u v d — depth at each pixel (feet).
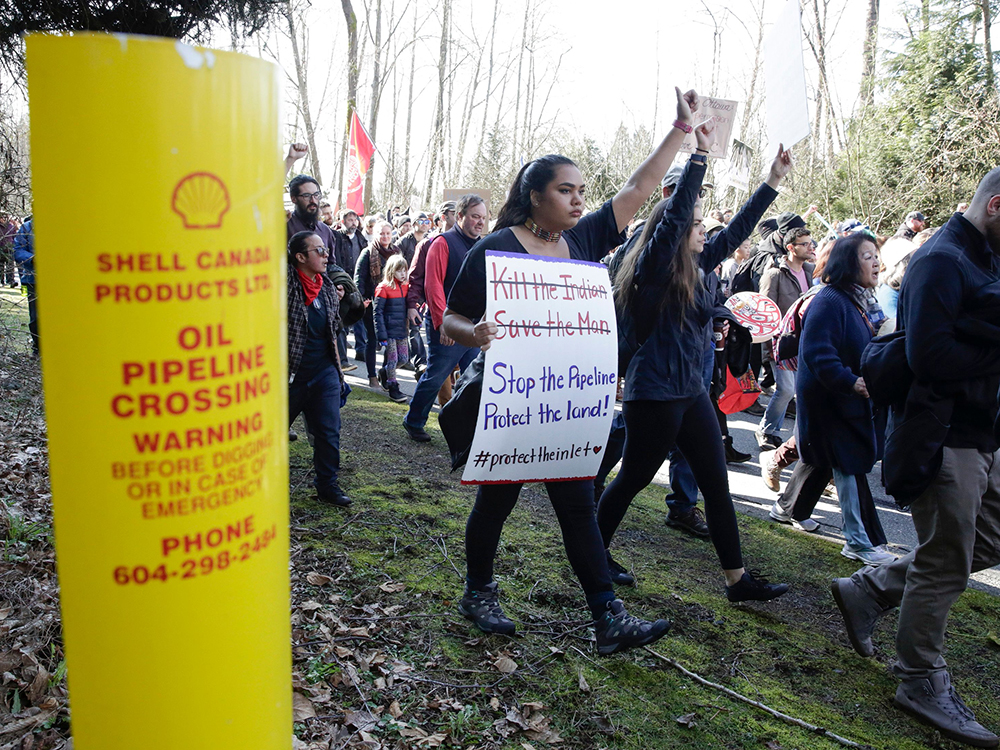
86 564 4.29
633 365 12.33
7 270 19.19
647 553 15.34
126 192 3.94
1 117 16.29
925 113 51.90
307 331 15.26
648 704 10.12
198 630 4.47
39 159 3.95
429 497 16.99
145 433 4.17
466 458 10.48
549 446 10.39
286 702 5.11
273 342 4.62
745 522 17.88
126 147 3.91
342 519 15.26
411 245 34.58
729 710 10.23
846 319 14.94
